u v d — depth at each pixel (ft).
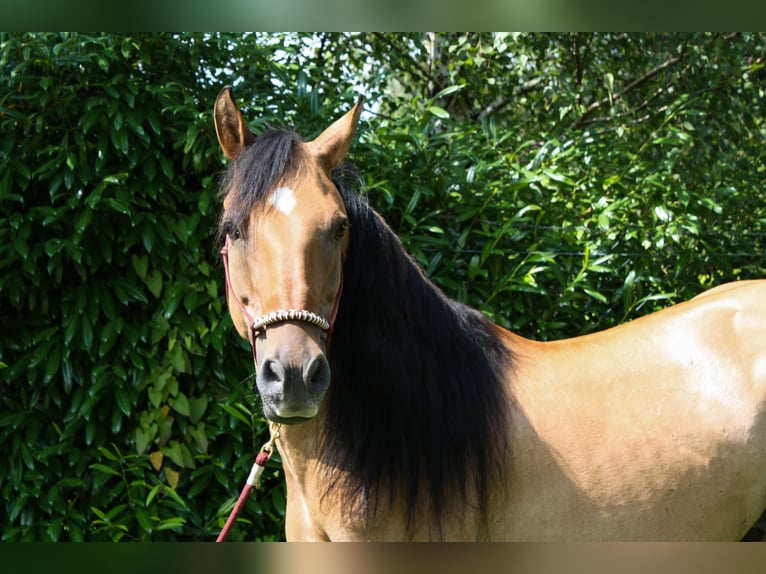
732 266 9.77
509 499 4.99
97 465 7.24
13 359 7.64
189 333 7.69
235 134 4.97
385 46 14.99
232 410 7.46
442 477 4.83
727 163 12.01
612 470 5.08
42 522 7.39
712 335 5.58
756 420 5.33
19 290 7.40
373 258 4.89
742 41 13.16
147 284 7.68
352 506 4.79
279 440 5.21
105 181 7.32
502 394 5.17
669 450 5.17
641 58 14.80
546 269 8.18
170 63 8.23
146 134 7.54
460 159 9.15
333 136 4.91
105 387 7.55
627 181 9.46
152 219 7.54
